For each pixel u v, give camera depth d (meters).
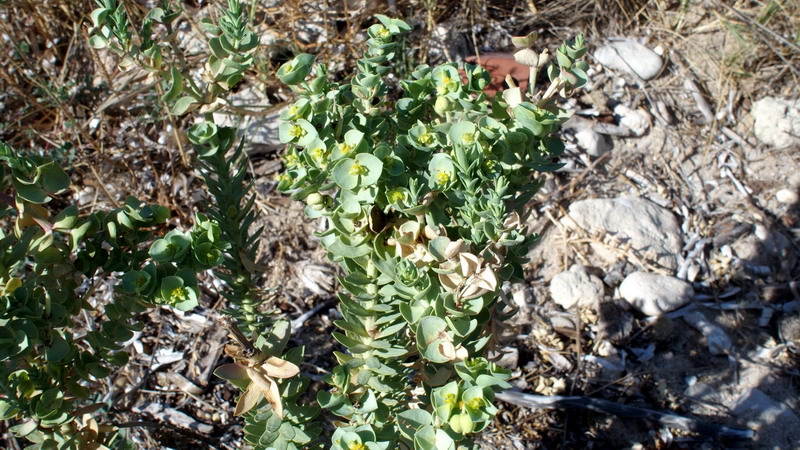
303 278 0.36
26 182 0.17
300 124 0.19
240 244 0.24
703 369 0.35
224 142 0.22
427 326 0.17
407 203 0.18
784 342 0.36
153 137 0.40
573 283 0.37
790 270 0.39
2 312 0.17
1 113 0.41
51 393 0.19
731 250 0.40
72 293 0.19
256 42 0.19
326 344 0.34
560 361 0.35
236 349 0.18
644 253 0.39
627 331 0.36
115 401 0.31
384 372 0.19
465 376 0.17
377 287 0.20
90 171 0.39
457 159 0.18
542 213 0.40
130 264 0.20
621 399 0.34
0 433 0.30
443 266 0.18
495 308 0.21
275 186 0.39
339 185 0.18
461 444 0.19
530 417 0.33
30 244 0.18
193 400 0.32
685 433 0.32
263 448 0.20
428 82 0.21
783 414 0.33
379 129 0.21
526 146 0.20
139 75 0.40
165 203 0.38
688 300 0.37
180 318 0.35
